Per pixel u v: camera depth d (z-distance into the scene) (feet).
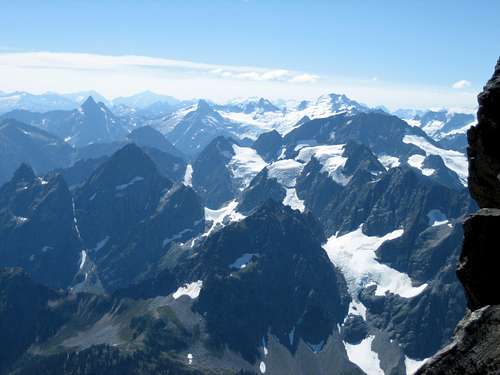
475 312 96.78
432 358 95.40
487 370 88.99
